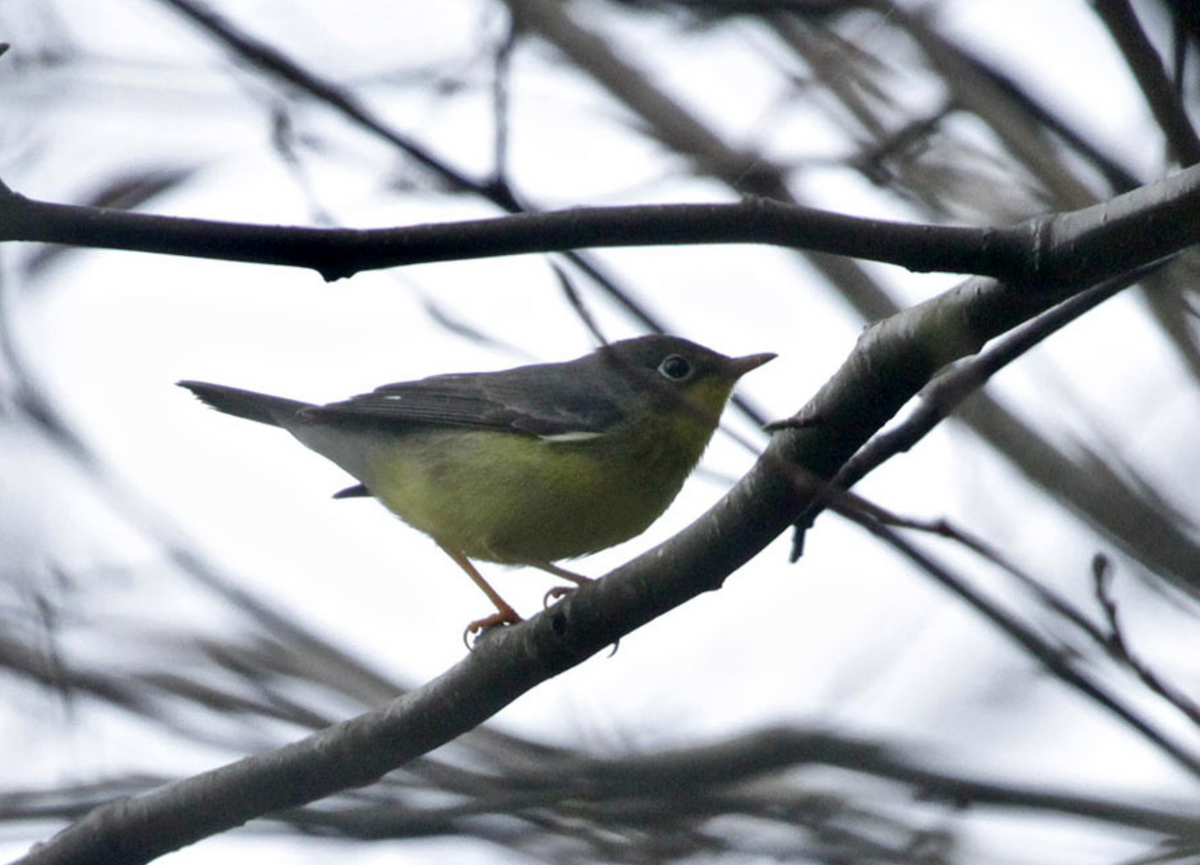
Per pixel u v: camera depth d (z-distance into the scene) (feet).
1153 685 26.27
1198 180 23.76
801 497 28.25
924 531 27.20
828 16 40.75
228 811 32.53
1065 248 24.68
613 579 31.07
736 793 37.17
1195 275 33.50
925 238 24.80
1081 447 34.50
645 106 41.27
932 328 26.20
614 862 35.94
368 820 35.29
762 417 35.81
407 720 32.32
